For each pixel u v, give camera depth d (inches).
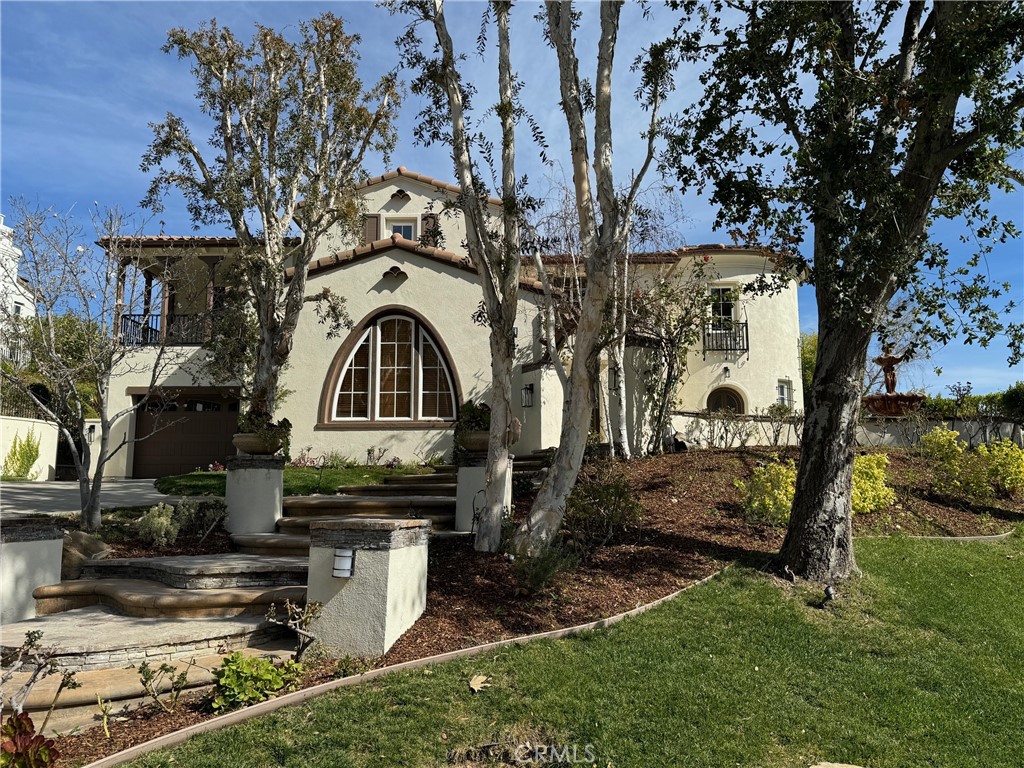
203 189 485.1
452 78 319.6
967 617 274.7
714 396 780.0
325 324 636.1
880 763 177.2
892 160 282.7
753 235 322.3
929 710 204.5
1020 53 282.2
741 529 361.1
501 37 315.6
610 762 169.5
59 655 204.7
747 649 235.0
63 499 471.2
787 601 277.0
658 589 281.7
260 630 235.5
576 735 179.2
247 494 361.1
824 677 220.4
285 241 572.4
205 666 213.2
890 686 217.0
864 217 277.6
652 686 204.8
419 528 247.4
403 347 639.8
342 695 193.8
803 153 287.7
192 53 492.1
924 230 299.4
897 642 249.6
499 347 314.7
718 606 268.1
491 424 314.3
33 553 259.4
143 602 246.8
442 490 444.8
